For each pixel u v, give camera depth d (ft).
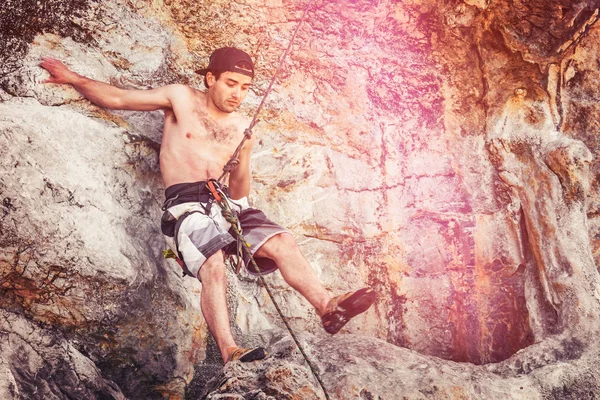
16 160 15.08
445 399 15.47
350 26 20.63
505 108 20.43
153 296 16.40
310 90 20.35
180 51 19.70
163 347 16.57
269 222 16.08
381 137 20.47
